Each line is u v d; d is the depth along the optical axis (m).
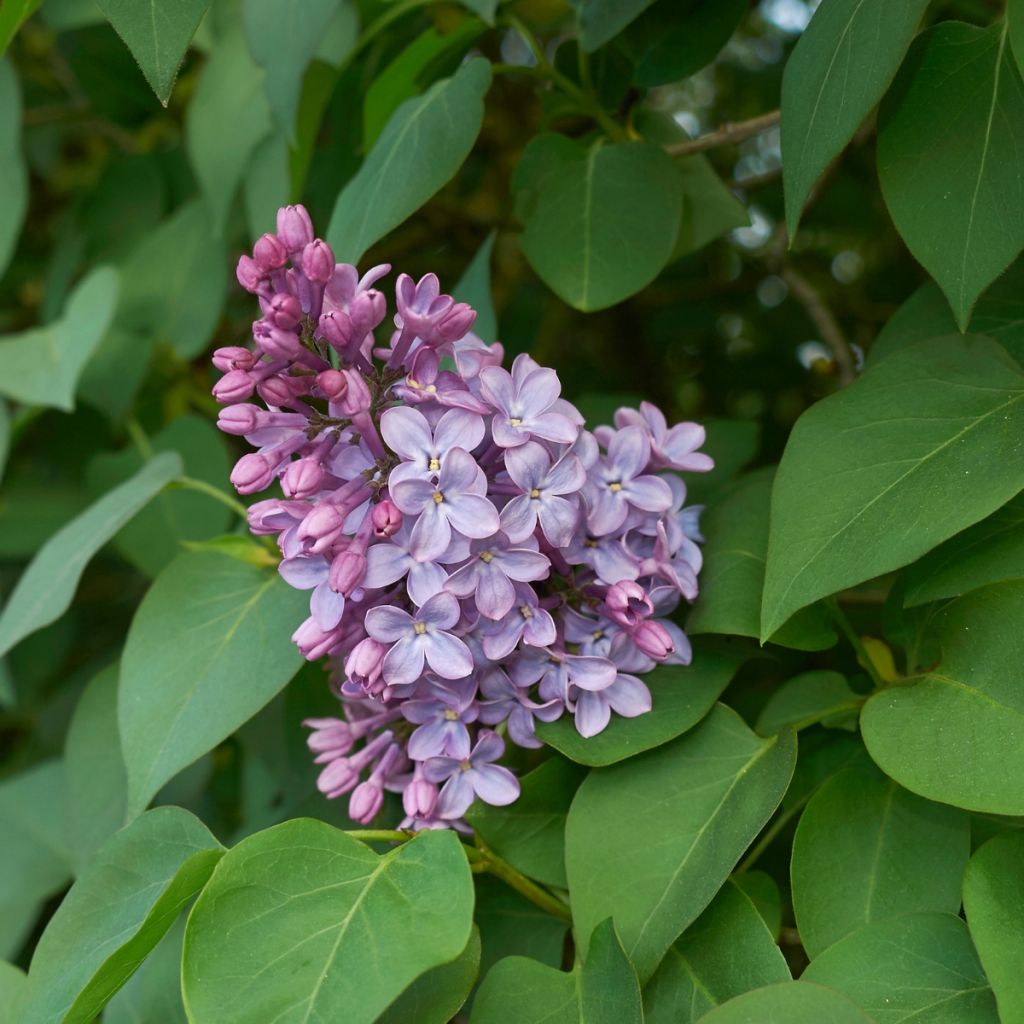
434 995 0.60
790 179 0.60
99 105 0.89
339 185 0.75
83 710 0.68
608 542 0.62
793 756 0.60
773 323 1.01
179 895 0.60
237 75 0.74
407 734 0.63
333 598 0.60
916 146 0.61
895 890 0.60
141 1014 0.64
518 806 0.63
